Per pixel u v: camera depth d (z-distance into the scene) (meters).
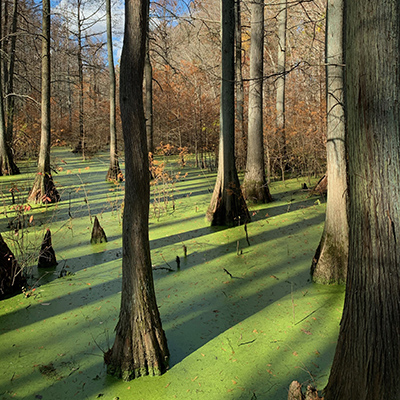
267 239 6.93
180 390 3.26
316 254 5.42
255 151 9.52
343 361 2.56
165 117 18.62
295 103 14.72
